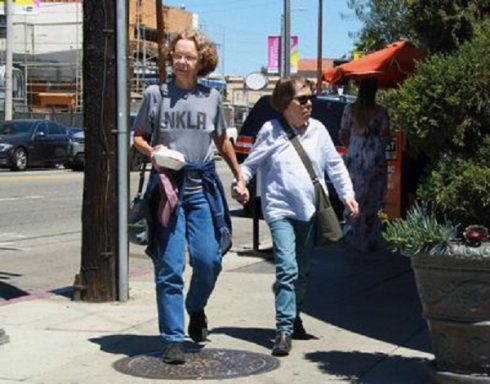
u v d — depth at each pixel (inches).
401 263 411.5
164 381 224.1
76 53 2219.5
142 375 229.0
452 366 205.2
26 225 604.1
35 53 2303.2
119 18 319.0
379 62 406.6
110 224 324.8
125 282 327.0
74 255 477.1
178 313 236.1
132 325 288.7
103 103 319.6
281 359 243.4
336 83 446.0
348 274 383.6
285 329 247.9
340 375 227.6
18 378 228.4
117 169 323.6
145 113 240.2
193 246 238.2
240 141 635.5
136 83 1450.5
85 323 291.7
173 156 228.2
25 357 248.8
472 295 196.9
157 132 238.8
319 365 237.0
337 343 261.0
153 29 1790.1
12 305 323.9
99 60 318.7
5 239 536.4
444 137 205.5
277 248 248.2
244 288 351.3
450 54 219.5
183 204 236.1
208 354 249.1
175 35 241.8
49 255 476.7
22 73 1808.6
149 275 395.2
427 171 213.2
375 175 411.5
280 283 248.2
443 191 199.8
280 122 252.2
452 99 199.2
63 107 2178.9
